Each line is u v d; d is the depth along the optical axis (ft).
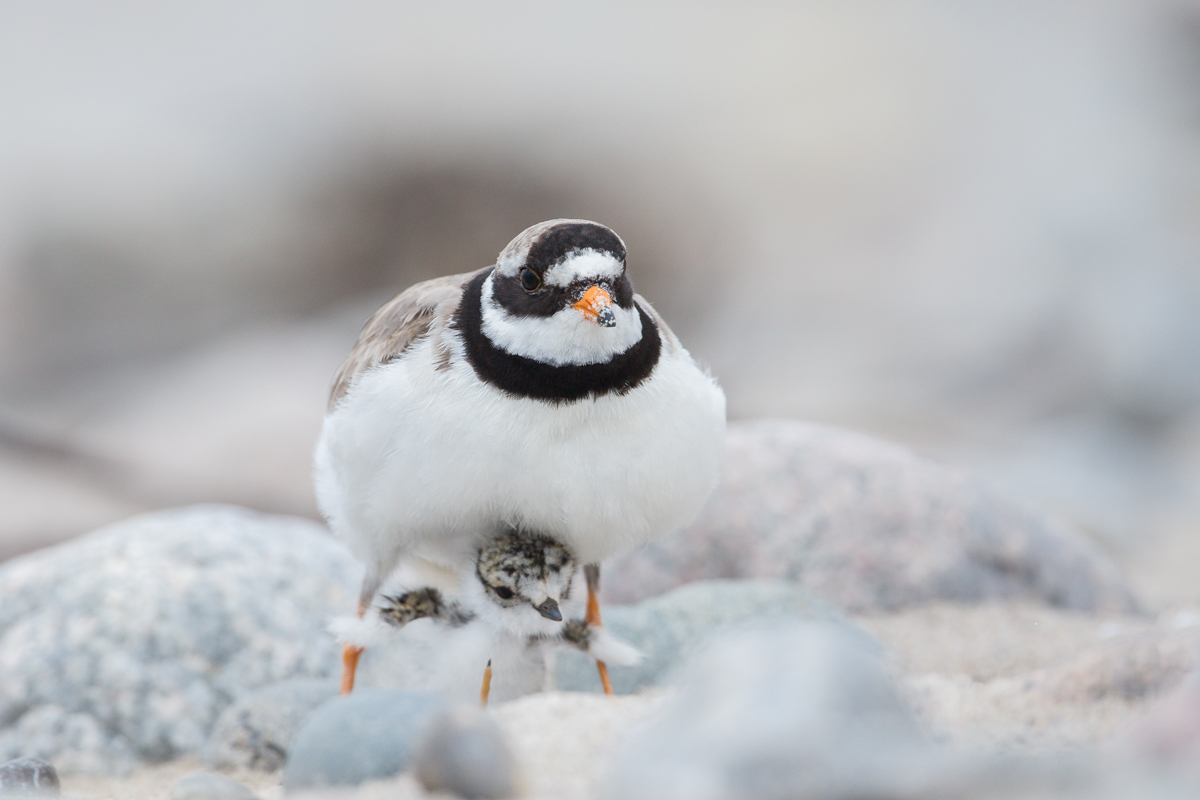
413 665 25.20
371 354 22.35
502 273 20.59
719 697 13.35
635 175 75.97
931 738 14.42
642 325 21.02
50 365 64.28
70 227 69.51
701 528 31.83
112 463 48.55
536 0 85.05
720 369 62.59
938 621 29.96
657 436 20.75
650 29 83.46
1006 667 26.91
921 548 31.58
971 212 70.44
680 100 79.66
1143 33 76.74
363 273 73.72
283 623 27.30
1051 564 31.91
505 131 77.20
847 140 76.64
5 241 68.95
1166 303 61.26
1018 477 52.06
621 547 22.11
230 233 71.82
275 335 63.57
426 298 22.49
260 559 28.63
